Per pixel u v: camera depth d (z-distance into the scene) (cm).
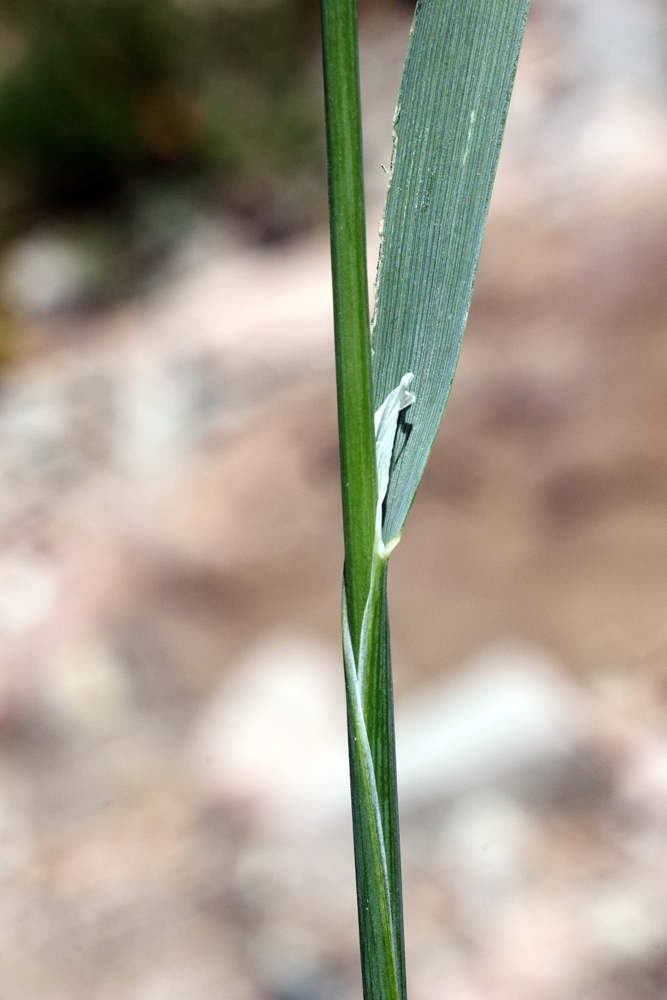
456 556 98
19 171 199
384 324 22
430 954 62
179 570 105
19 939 69
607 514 97
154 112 198
